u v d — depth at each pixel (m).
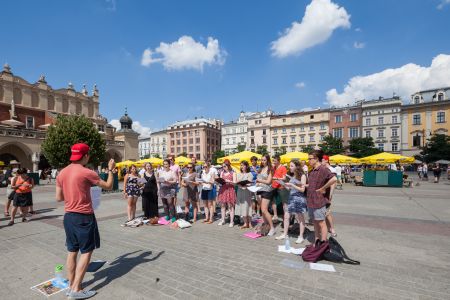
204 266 4.16
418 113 55.03
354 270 3.95
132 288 3.45
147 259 4.50
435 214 8.20
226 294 3.26
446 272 3.86
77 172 3.24
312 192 4.58
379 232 6.09
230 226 6.94
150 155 98.94
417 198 11.88
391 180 18.20
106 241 5.61
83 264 3.23
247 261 4.37
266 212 5.96
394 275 3.76
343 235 5.84
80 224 3.21
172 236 5.99
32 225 7.27
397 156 19.00
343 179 22.94
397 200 11.31
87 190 3.29
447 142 45.34
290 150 72.06
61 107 40.94
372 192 14.58
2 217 8.51
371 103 60.88
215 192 7.58
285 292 3.29
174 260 4.44
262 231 6.02
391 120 57.69
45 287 3.50
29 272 4.01
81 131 27.36
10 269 4.13
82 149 3.40
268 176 5.95
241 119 89.56
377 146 59.09
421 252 4.72
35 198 13.59
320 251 4.30
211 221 7.45
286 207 6.03
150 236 6.00
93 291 3.29
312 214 4.57
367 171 18.92
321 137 67.12
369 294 3.22
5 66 34.50
